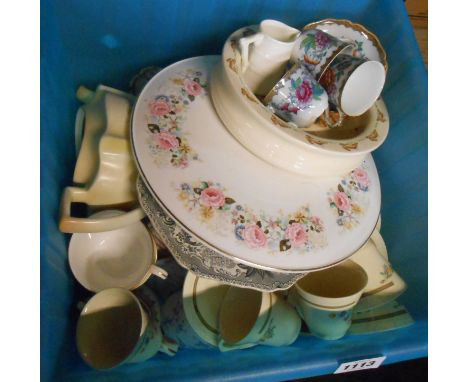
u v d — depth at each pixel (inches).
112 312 23.4
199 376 20.5
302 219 21.1
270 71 22.9
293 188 21.6
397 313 26.1
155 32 29.5
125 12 27.6
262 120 19.1
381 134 22.0
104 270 25.2
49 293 20.3
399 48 31.6
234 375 20.9
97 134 23.5
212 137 21.9
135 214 22.9
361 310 26.9
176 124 22.1
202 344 24.8
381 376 32.9
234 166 21.2
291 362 22.2
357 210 23.2
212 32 30.7
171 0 27.8
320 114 21.8
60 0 25.6
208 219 19.7
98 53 29.5
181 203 19.8
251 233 19.9
